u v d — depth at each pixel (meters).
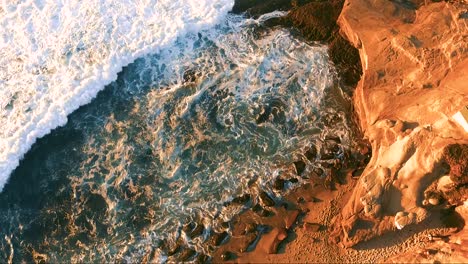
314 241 14.72
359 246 14.48
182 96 16.58
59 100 16.44
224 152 15.92
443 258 13.68
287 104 16.17
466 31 14.91
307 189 15.16
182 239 15.08
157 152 16.11
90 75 16.66
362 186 14.35
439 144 13.83
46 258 15.36
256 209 15.08
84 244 15.41
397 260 14.16
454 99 14.30
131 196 15.75
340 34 16.52
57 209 15.82
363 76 15.66
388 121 14.76
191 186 15.68
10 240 15.62
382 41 15.58
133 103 16.66
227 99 16.42
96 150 16.31
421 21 15.56
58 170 16.19
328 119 15.84
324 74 16.31
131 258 15.09
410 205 14.01
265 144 15.84
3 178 15.98
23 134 16.19
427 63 14.98
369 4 16.08
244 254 14.82
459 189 13.47
